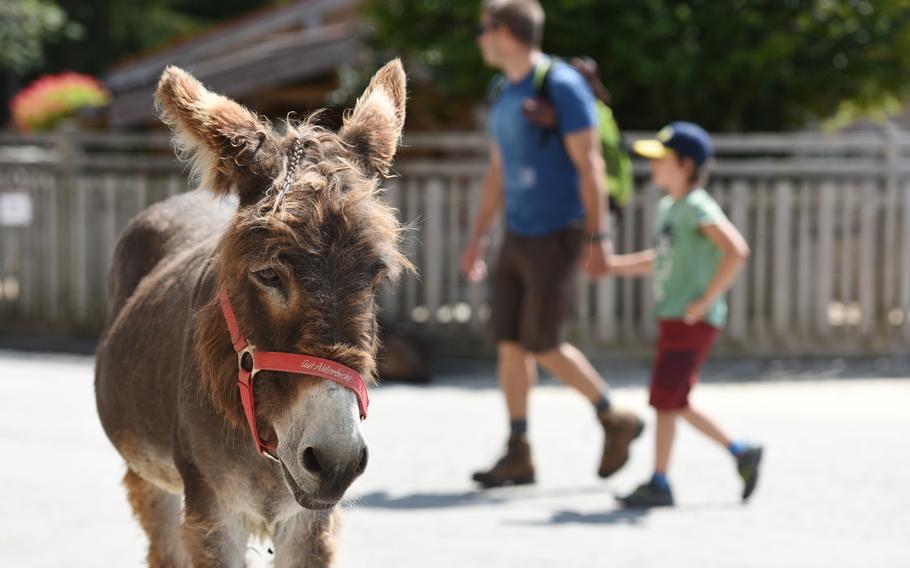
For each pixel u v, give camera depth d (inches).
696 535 383.2
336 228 206.2
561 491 449.4
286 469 210.7
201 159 226.4
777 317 741.9
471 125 1005.8
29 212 838.5
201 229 307.6
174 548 303.3
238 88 982.4
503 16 455.8
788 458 494.9
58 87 1270.9
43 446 515.8
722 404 615.2
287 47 989.8
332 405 201.3
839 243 812.0
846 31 786.2
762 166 733.9
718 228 418.9
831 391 652.7
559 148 450.0
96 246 827.4
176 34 2340.1
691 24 766.5
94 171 847.7
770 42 755.4
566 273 450.9
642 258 457.4
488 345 751.1
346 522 401.1
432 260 753.0
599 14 768.9
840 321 749.9
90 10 2289.6
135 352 282.2
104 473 472.4
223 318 228.7
